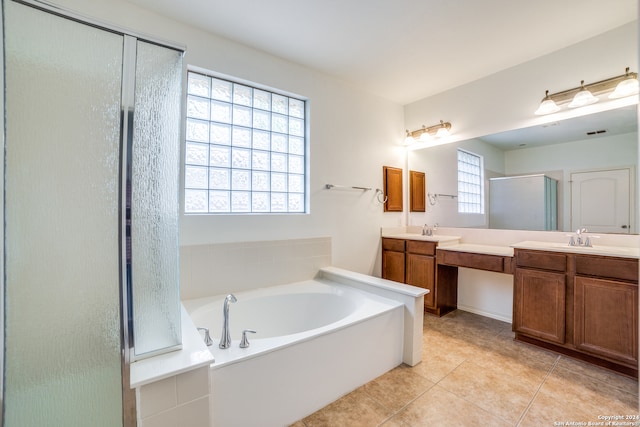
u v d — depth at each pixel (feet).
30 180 2.83
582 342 6.41
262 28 6.98
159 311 3.66
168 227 3.68
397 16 6.51
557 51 7.91
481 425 4.68
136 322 3.49
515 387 5.69
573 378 5.98
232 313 6.86
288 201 8.84
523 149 8.64
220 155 7.55
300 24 6.82
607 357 6.07
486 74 9.32
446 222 10.62
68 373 3.04
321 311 7.74
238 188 7.85
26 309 2.84
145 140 3.43
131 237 3.36
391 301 6.80
